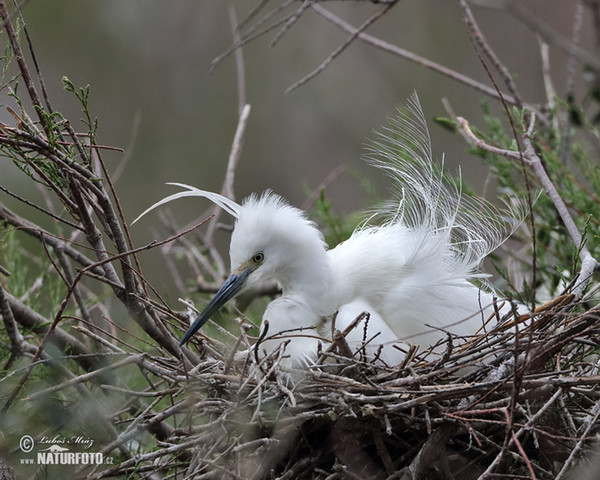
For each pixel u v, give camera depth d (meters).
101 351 8.48
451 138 19.45
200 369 7.69
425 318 8.81
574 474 7.04
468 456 7.49
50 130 6.87
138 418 7.02
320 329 9.12
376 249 9.20
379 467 7.61
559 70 19.45
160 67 19.94
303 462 7.46
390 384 7.14
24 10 18.88
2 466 7.11
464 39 20.53
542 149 10.44
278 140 20.30
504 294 9.31
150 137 19.34
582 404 7.57
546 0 20.23
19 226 8.45
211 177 19.41
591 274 8.13
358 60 20.84
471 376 7.34
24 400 7.77
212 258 12.40
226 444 7.24
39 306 9.46
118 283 7.68
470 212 9.34
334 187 19.98
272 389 7.27
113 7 19.77
